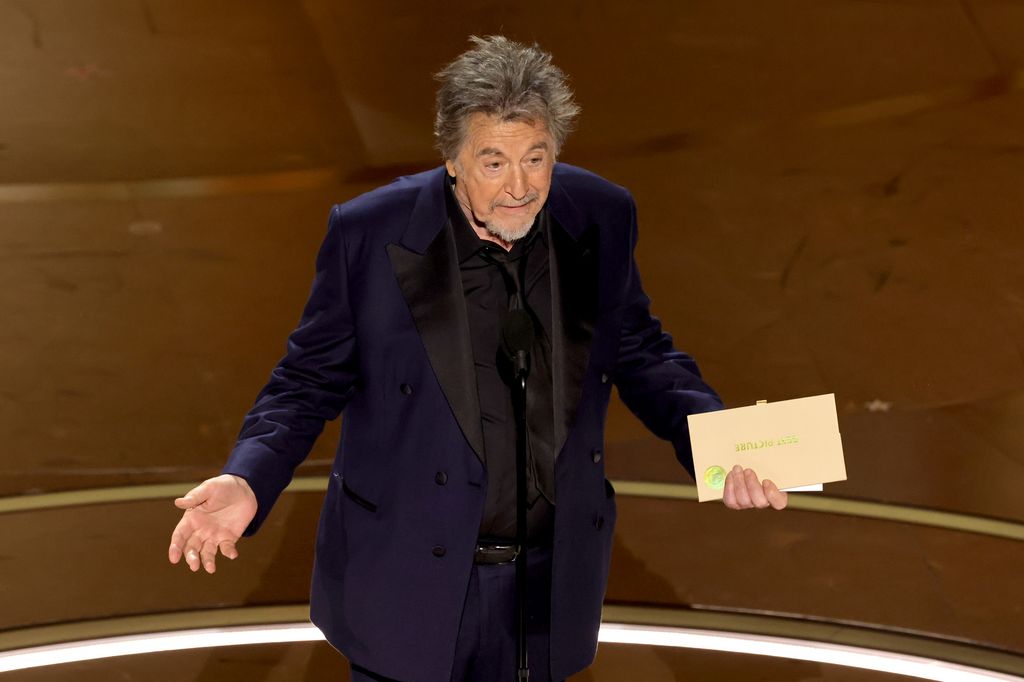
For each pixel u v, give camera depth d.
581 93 27.05
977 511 16.12
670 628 14.09
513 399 8.30
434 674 8.94
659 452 17.77
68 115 26.56
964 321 20.00
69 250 22.56
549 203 9.08
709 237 22.53
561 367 8.86
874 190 23.48
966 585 14.70
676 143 25.44
